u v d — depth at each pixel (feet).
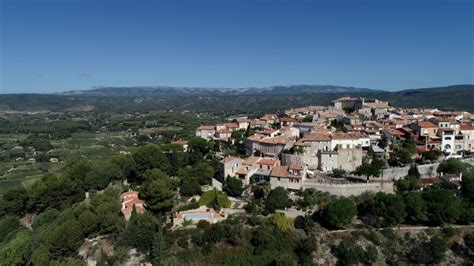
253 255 393.70
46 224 467.93
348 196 456.45
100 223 432.66
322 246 401.90
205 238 405.39
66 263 381.19
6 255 413.80
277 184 480.64
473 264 378.94
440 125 638.12
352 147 554.87
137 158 574.56
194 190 492.95
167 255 386.73
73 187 538.88
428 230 413.18
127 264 391.24
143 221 421.59
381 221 419.54
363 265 385.29
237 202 469.57
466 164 513.45
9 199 528.22
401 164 525.75
